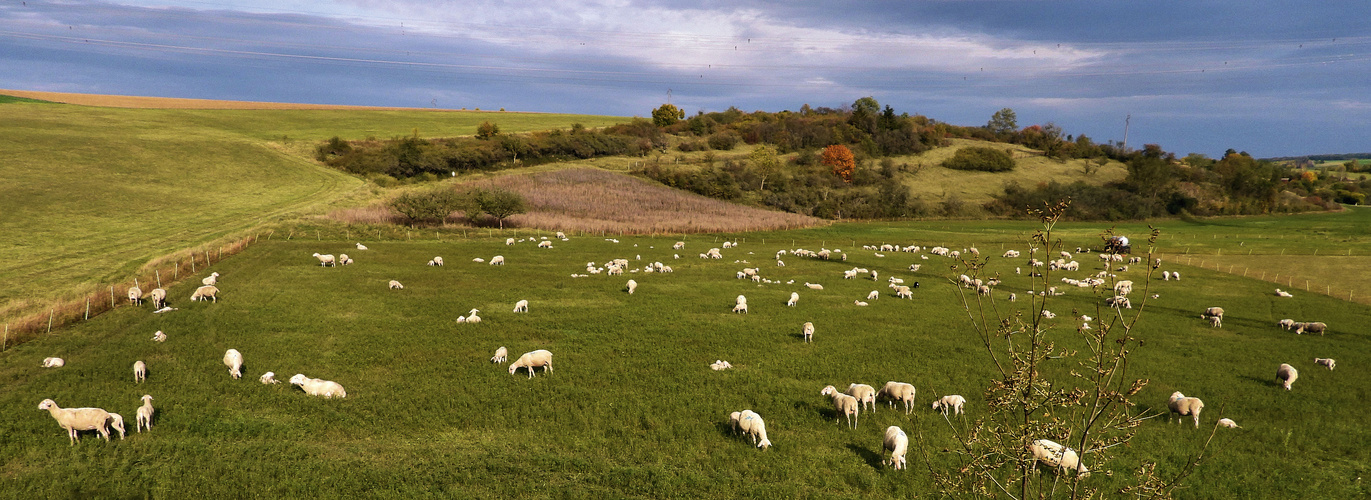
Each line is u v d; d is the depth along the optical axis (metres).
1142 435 20.47
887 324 37.25
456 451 18.38
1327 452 19.81
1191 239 89.25
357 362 27.23
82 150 96.81
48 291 40.38
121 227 64.88
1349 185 178.62
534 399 23.36
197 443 18.42
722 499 16.05
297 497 15.54
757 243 80.50
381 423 20.69
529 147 140.88
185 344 28.56
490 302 40.31
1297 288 54.25
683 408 22.70
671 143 170.62
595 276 51.59
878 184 138.00
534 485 16.48
